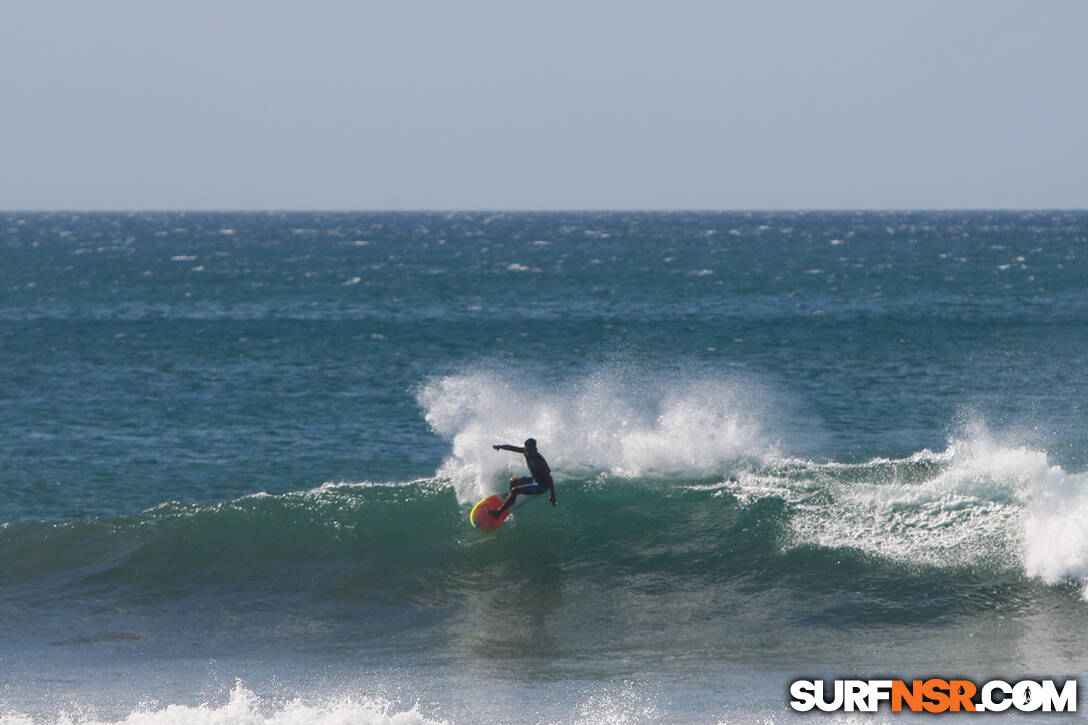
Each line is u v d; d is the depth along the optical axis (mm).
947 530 51969
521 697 37062
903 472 61625
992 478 55656
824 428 91000
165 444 85875
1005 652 41125
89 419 96500
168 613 46688
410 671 40000
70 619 45906
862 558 50438
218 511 57062
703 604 47188
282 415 98625
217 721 32844
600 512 57406
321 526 55625
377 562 51938
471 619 45906
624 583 49594
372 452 83250
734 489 59344
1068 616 44531
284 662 41156
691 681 38656
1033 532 50156
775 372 124438
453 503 58906
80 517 65250
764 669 39906
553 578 50281
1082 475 53906
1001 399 104312
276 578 50375
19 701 36562
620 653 41844
